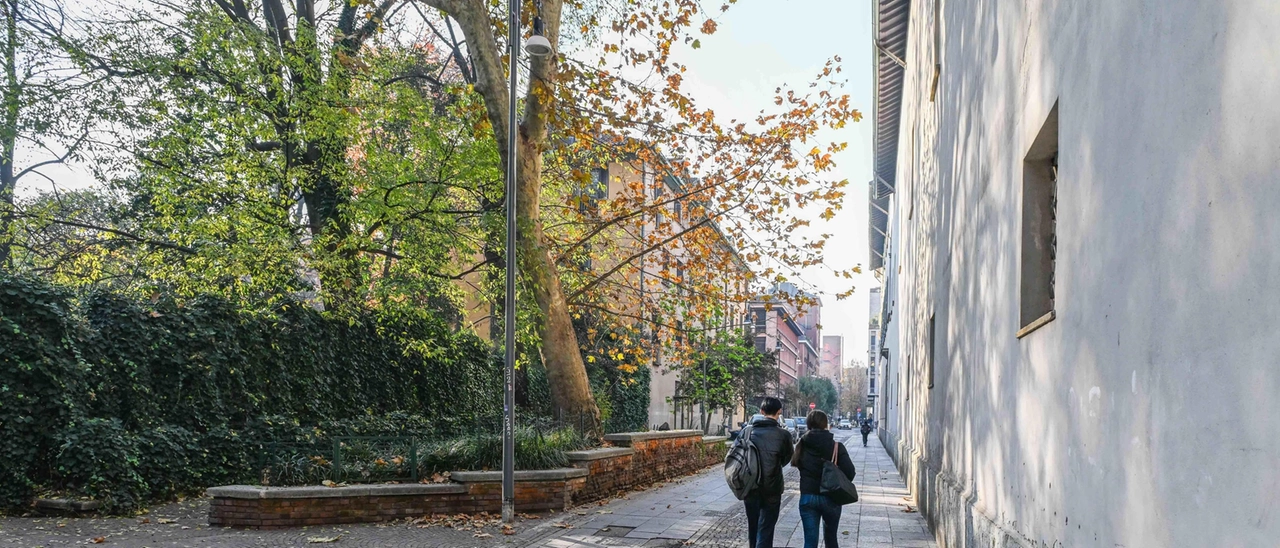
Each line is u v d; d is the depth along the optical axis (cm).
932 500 1113
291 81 1780
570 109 1563
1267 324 241
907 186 2167
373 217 1756
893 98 2714
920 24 1634
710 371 4022
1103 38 410
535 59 1559
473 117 1669
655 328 1944
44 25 1603
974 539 723
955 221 959
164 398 1305
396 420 1744
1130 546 359
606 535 1027
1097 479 409
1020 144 594
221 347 1395
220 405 1377
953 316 966
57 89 1577
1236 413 261
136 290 1529
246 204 1650
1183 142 305
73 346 1149
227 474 1334
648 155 1689
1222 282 272
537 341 1698
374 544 929
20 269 1697
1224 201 271
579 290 1791
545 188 2031
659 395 4159
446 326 1991
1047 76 528
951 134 1025
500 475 1170
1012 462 609
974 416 785
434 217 1745
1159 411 327
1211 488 278
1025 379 570
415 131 1795
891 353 3738
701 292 1808
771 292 1755
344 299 1662
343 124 1714
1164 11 326
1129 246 367
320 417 1606
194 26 1667
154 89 1636
